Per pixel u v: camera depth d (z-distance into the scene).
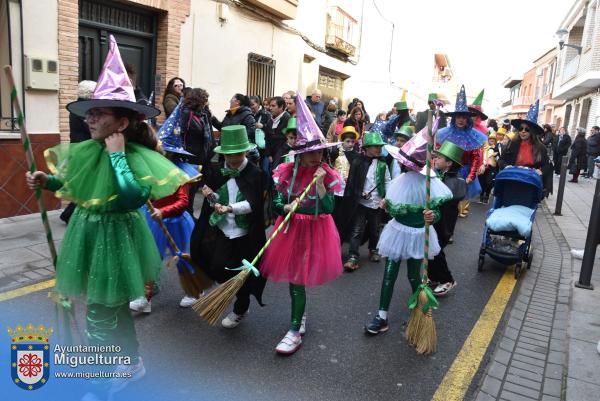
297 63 13.87
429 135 3.67
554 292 5.25
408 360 3.67
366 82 21.06
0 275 4.61
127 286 2.69
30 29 6.28
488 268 6.06
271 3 11.20
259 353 3.63
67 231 2.72
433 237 4.05
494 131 12.57
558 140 19.31
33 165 2.65
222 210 3.59
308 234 3.59
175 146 4.12
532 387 3.35
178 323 4.02
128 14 8.03
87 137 5.92
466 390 3.30
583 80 20.45
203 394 3.07
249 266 3.41
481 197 11.05
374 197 5.74
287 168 3.68
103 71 2.66
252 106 8.41
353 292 5.00
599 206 5.09
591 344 3.92
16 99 2.57
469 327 4.28
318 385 3.27
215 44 9.90
